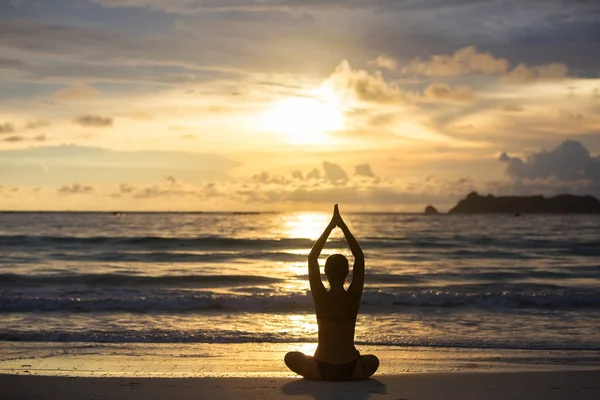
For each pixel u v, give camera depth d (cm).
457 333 1343
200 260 3466
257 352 1110
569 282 2545
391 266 3219
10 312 1614
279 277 2569
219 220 12281
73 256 3541
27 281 2356
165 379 778
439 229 7869
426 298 1839
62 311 1636
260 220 12825
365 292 1914
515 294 1909
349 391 702
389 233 6694
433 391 712
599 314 1658
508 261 3553
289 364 759
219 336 1275
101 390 723
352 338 760
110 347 1153
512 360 1034
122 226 8188
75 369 935
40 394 705
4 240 4478
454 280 2600
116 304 1708
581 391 723
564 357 1068
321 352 754
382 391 705
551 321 1533
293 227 8631
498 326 1449
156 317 1562
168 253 3759
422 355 1082
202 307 1717
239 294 1958
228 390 717
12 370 924
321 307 751
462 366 970
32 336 1251
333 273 749
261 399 670
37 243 4359
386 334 1323
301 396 680
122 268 2972
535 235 6269
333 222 750
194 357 1055
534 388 737
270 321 1512
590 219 13800
